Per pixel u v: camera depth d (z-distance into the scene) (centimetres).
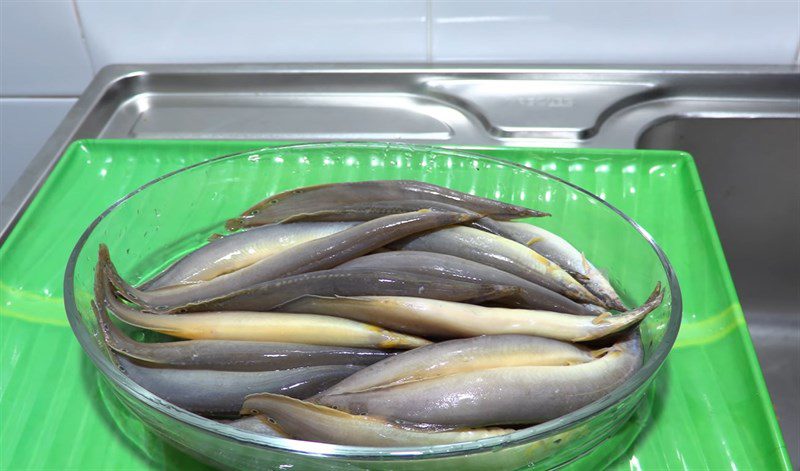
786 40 57
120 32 59
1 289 38
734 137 57
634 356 31
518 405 29
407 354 30
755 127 56
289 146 42
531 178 40
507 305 34
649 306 32
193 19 58
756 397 33
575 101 56
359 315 32
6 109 65
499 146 49
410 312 32
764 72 57
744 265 61
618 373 30
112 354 32
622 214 36
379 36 59
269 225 38
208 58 61
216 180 42
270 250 37
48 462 31
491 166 41
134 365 32
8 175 69
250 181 43
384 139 53
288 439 26
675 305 31
